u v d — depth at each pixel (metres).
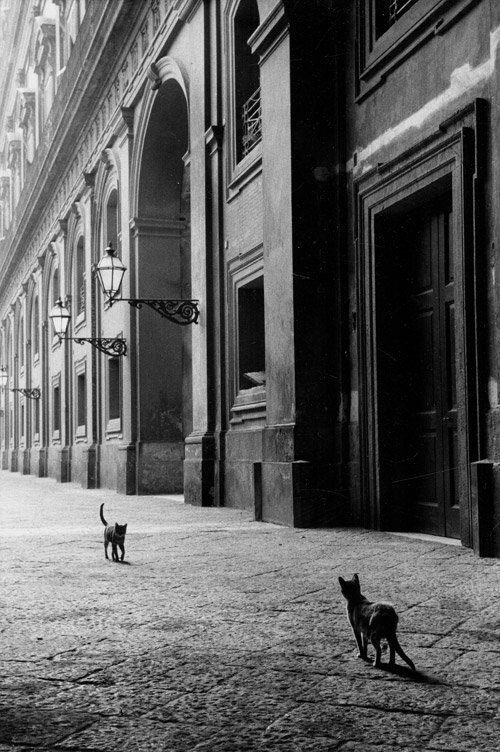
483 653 3.84
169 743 2.77
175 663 3.76
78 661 3.81
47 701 3.23
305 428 10.17
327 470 10.16
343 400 10.24
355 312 10.12
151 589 5.70
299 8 10.52
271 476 10.65
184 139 19.19
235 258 13.38
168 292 19.55
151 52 18.20
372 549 7.68
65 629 4.48
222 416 13.90
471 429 7.75
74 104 25.28
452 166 8.16
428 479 9.25
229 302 13.78
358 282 9.96
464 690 3.29
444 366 8.93
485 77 7.81
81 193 26.75
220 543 8.34
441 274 9.05
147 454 19.03
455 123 8.18
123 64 21.00
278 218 10.77
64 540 8.98
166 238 19.64
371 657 3.79
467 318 7.82
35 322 40.12
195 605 5.10
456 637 4.14
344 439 10.19
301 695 3.26
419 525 9.38
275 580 5.98
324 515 10.04
